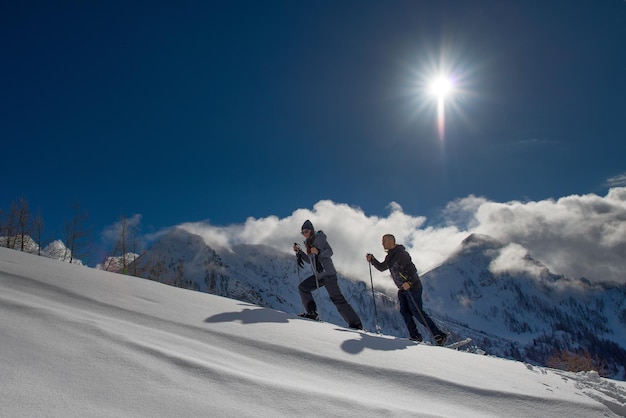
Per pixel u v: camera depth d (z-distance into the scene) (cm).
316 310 714
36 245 2548
